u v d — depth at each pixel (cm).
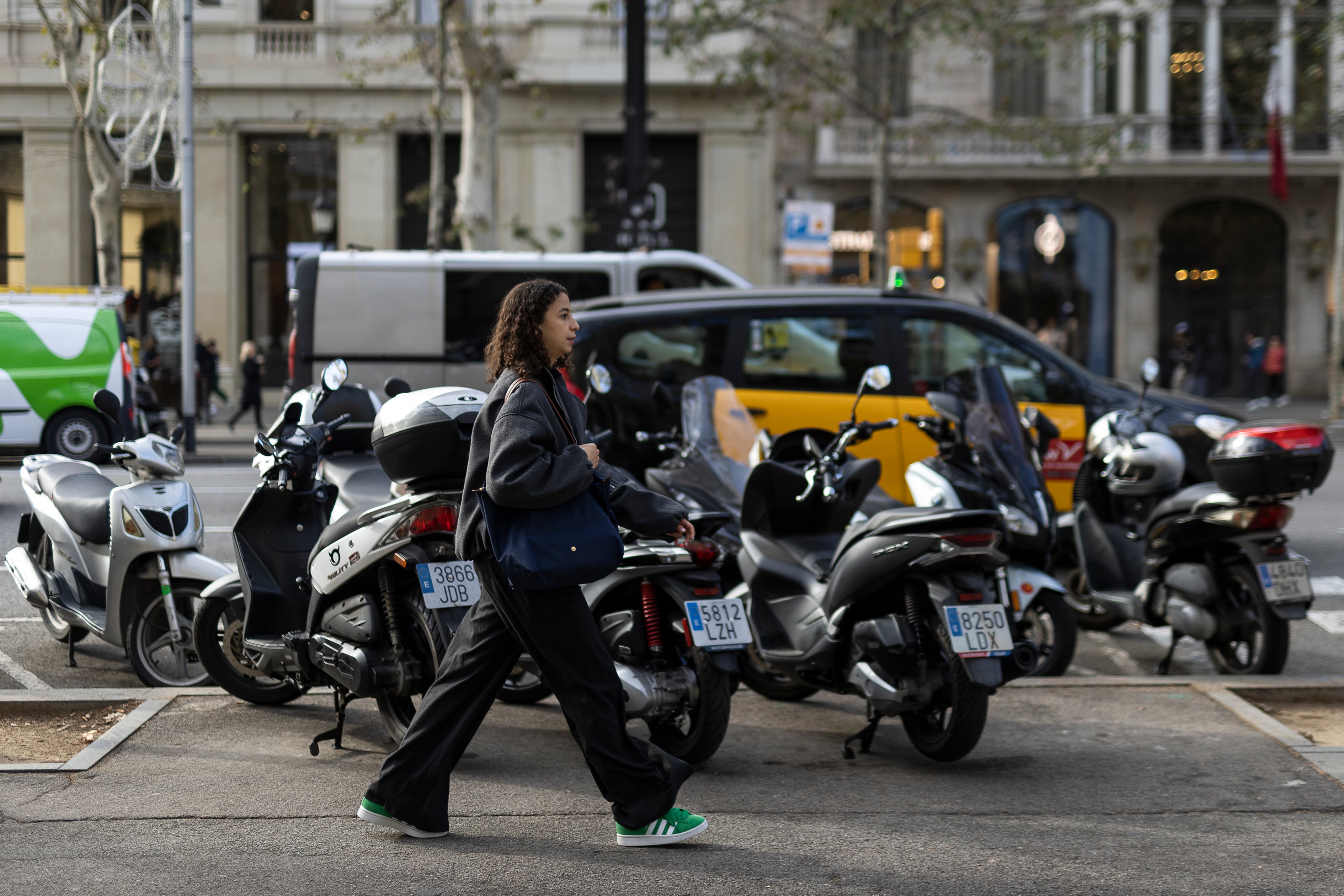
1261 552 671
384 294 1436
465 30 2270
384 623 519
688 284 1552
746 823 454
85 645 763
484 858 413
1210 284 3391
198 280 3006
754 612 590
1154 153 3275
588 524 398
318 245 3062
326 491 599
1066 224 3241
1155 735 566
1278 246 3375
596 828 444
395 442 494
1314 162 3238
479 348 1449
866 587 529
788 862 412
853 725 603
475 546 405
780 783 507
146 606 648
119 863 405
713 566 532
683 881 395
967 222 3297
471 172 2328
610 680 416
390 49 2975
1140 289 3334
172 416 2592
